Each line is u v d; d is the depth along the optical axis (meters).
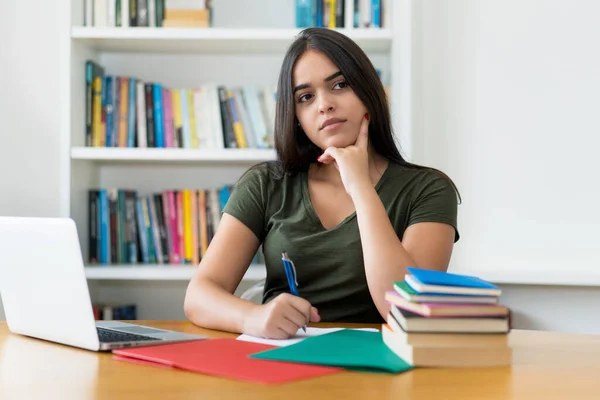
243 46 2.69
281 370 0.93
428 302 0.98
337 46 1.63
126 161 2.76
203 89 2.66
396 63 2.53
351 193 1.48
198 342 1.16
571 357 1.07
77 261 1.10
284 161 1.73
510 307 2.62
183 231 2.67
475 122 2.67
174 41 2.61
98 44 2.66
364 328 1.33
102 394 0.84
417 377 0.91
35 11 2.72
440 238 1.59
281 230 1.66
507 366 0.99
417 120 2.61
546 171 2.66
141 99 2.64
